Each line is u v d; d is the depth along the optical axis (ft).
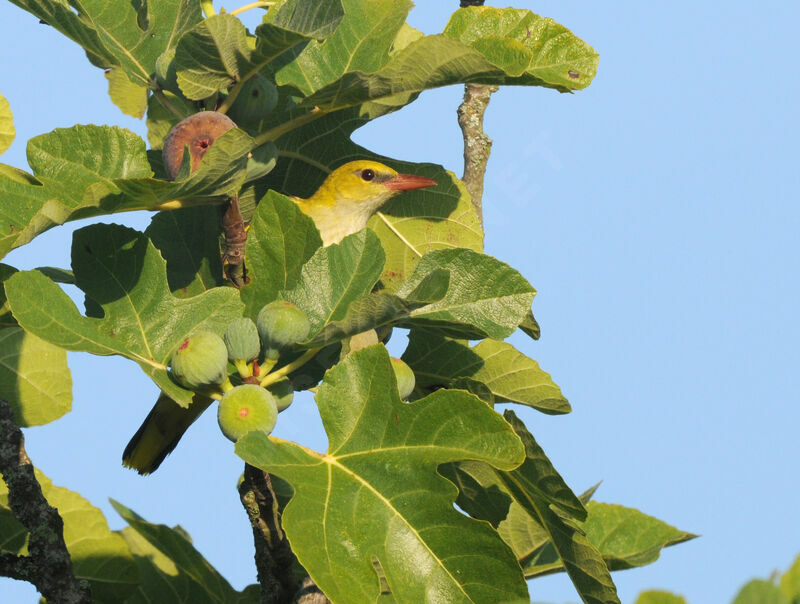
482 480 29.09
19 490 25.46
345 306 25.88
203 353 23.20
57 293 24.59
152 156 32.17
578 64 28.35
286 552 27.68
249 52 26.27
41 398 32.30
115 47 29.40
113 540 31.35
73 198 27.09
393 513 21.48
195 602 33.76
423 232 35.17
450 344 29.50
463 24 28.84
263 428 22.21
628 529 35.32
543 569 33.58
